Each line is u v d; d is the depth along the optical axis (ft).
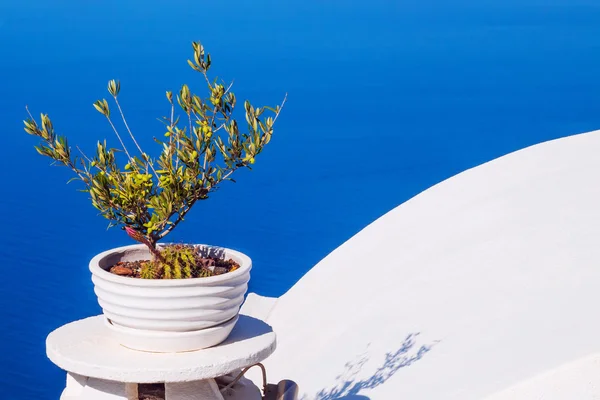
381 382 13.82
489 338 13.38
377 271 17.19
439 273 15.70
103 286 10.80
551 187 17.11
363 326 15.43
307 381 14.96
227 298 10.88
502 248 15.43
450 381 12.90
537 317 13.32
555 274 14.19
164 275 10.93
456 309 14.48
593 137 19.79
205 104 11.23
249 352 10.94
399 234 18.35
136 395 11.02
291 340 16.46
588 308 13.10
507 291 14.28
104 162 11.09
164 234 11.14
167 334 10.81
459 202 18.35
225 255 11.47
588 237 14.83
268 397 11.96
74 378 11.27
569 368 12.03
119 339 10.97
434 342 14.02
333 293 17.35
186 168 11.10
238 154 11.26
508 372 12.45
